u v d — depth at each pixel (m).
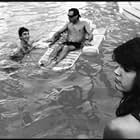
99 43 7.38
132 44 1.10
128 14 9.75
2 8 11.24
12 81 5.85
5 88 5.59
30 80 5.87
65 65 6.46
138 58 1.07
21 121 4.48
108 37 7.98
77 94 5.25
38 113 4.71
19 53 6.90
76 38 7.61
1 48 7.44
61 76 5.99
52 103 5.01
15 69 6.33
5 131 4.17
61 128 4.20
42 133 4.08
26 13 10.55
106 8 10.87
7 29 8.87
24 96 5.29
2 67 6.42
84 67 6.34
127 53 1.09
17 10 10.95
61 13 10.46
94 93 5.25
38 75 6.06
